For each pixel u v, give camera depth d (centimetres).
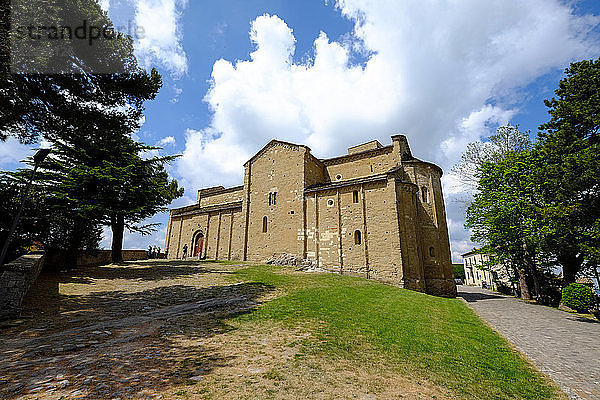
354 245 2723
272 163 3575
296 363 680
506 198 2469
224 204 4228
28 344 718
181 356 681
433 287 2692
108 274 2080
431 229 2855
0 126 1094
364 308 1365
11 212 1571
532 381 695
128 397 464
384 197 2675
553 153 2114
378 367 702
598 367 820
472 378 681
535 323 1512
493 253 2794
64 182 2173
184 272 2319
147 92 1316
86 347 707
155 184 2742
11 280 1009
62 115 1188
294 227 3155
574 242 1770
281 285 1823
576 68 2302
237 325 984
